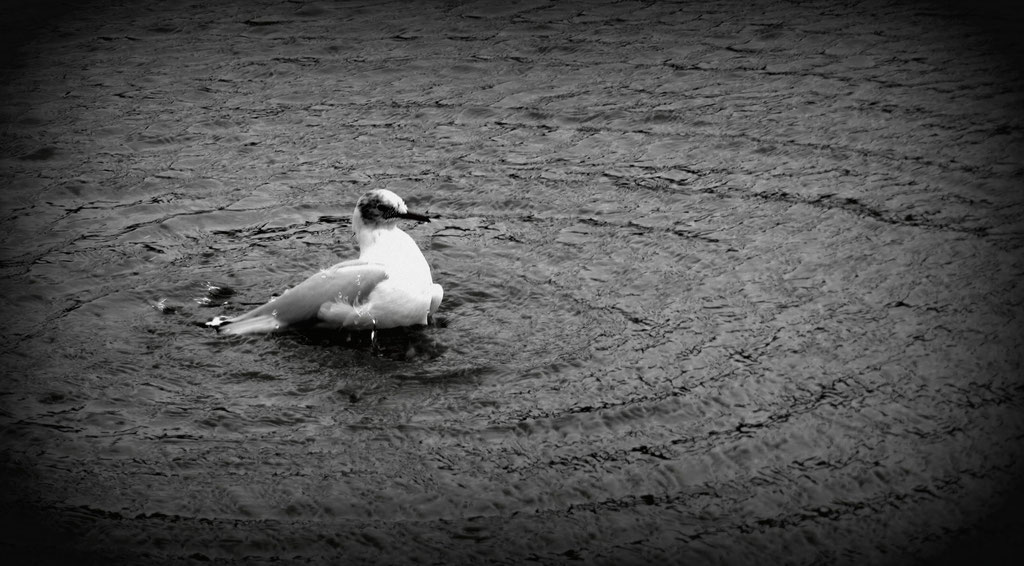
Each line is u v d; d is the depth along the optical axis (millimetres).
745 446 11664
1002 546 10195
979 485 10969
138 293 15125
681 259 15750
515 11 27281
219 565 10078
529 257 15992
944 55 23016
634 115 20906
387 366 13133
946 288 14578
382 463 11461
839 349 13336
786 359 13180
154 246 16625
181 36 26344
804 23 25484
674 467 11383
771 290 14789
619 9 27125
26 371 13156
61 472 11336
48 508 10805
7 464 11453
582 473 11305
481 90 22422
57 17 28047
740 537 10406
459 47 24859
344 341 13672
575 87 22344
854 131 19703
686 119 20641
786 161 18766
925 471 11195
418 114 21391
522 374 12953
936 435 11727
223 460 11516
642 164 18984
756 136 19766
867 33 24578
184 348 13641
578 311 14406
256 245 16672
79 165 19484
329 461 11492
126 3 29047
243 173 19172
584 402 12430
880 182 17781
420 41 25375
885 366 12953
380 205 13938
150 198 18219
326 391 12664
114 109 22000
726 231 16531
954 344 13305
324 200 18109
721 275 15266
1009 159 18234
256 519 10672
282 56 24766
